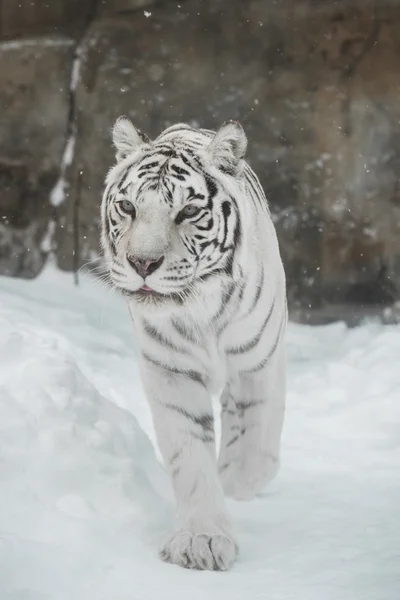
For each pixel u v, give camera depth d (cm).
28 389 845
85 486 765
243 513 838
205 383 797
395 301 1789
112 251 762
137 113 1891
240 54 1861
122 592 630
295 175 1834
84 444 799
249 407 844
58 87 1906
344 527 793
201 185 747
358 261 1812
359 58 1805
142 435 884
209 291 759
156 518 762
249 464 855
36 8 1930
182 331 756
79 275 1853
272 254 820
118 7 1909
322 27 1820
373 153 1802
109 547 703
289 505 863
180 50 1884
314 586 650
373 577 667
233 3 1861
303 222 1831
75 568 655
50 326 1501
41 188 1900
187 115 1880
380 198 1800
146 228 717
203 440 762
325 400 1319
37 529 698
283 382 879
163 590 641
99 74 1897
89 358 1377
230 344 802
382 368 1416
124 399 1212
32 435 788
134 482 781
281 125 1842
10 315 1415
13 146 1909
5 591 591
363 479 957
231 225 761
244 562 704
